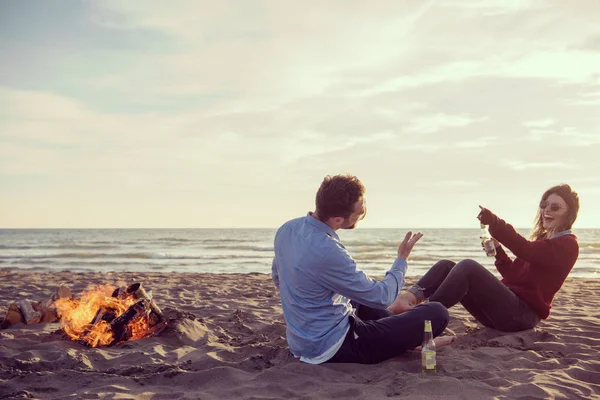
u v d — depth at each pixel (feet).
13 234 276.62
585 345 13.96
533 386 10.30
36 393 10.49
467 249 119.65
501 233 13.89
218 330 16.75
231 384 10.85
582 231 282.56
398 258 11.50
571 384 10.74
